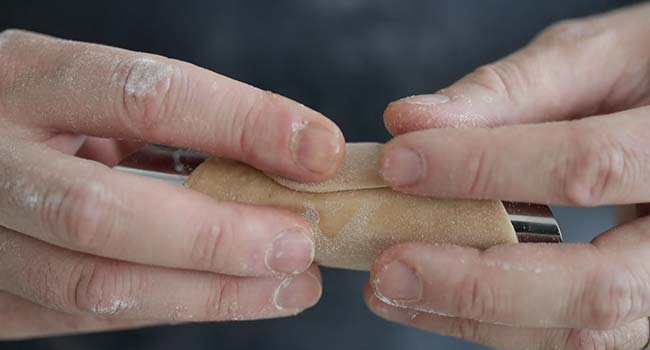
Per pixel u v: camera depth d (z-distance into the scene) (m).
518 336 0.33
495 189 0.30
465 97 0.33
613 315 0.30
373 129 0.49
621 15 0.37
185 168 0.33
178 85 0.31
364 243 0.32
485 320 0.30
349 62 0.49
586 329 0.31
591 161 0.29
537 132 0.30
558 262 0.30
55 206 0.30
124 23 0.48
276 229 0.31
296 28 0.48
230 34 0.48
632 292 0.30
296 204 0.31
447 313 0.31
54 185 0.30
